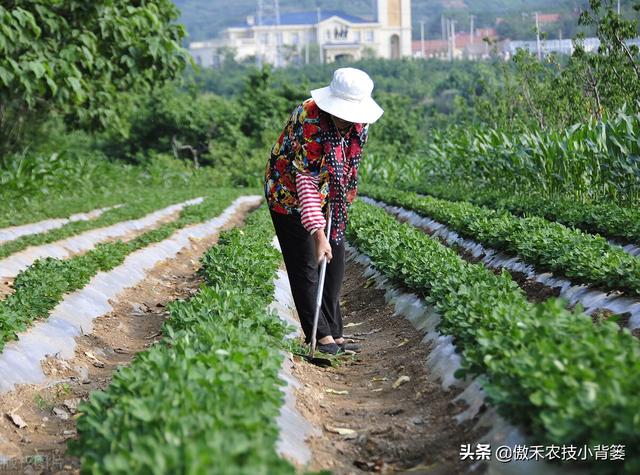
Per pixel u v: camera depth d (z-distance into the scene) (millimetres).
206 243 17672
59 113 23844
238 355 4930
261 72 58531
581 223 11211
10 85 15938
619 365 4102
